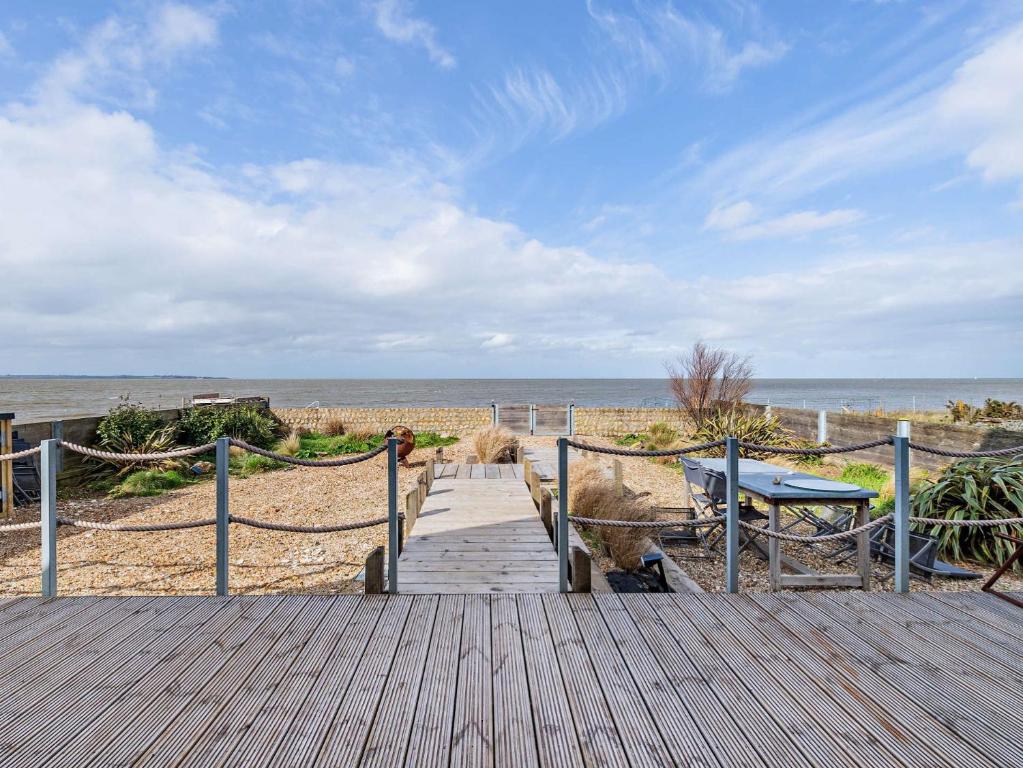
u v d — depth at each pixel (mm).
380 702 2336
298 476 10711
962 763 1953
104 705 2307
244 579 5027
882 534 5598
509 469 9773
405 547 4883
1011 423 12195
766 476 5297
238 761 1965
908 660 2709
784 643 2889
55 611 3311
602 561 5602
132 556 5684
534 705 2312
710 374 16828
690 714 2246
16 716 2227
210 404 15445
